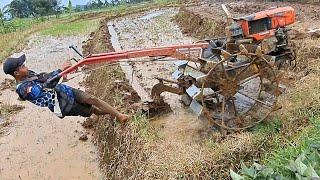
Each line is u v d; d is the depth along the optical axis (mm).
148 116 7707
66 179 7617
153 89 7746
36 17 40156
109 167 7324
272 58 7004
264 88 7035
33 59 17391
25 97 5785
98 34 19938
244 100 7098
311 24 13242
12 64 5723
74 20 32906
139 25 24375
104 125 8336
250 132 6504
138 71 11672
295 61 8734
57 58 17172
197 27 19062
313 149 4488
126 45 17500
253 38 7387
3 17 31859
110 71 10734
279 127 6527
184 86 7375
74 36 22812
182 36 18953
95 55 6719
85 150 8594
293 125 6492
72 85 12781
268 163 5484
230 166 5844
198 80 6461
